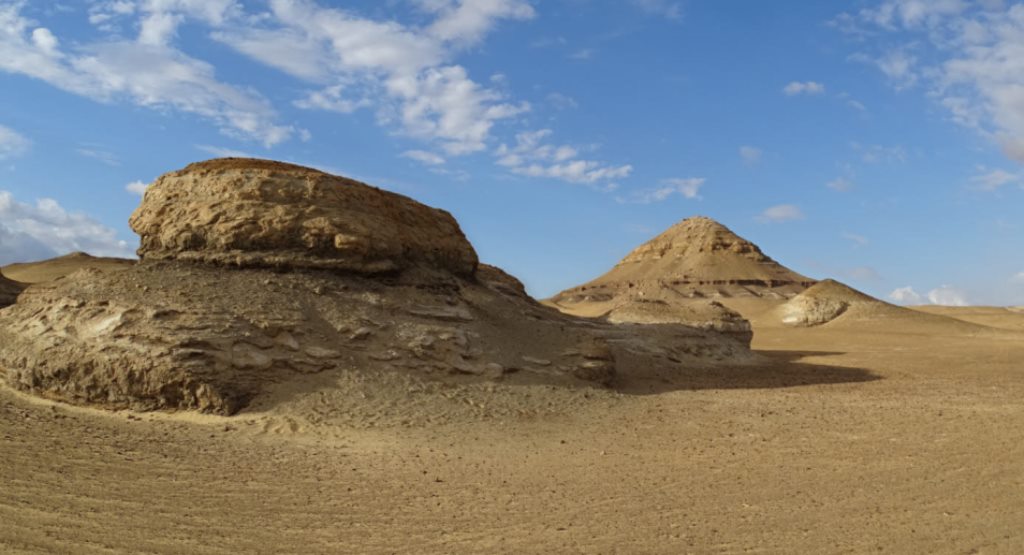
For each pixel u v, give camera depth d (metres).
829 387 25.84
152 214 21.14
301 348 17.95
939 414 18.75
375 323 19.59
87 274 20.22
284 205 20.75
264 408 16.44
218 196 20.78
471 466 13.62
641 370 27.36
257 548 9.05
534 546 9.25
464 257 26.36
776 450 14.88
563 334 23.61
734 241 155.12
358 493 11.67
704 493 11.78
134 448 13.79
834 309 75.38
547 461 14.09
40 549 8.52
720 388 25.03
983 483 12.16
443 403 17.86
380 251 21.58
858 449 14.84
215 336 17.02
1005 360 38.00
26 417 15.38
